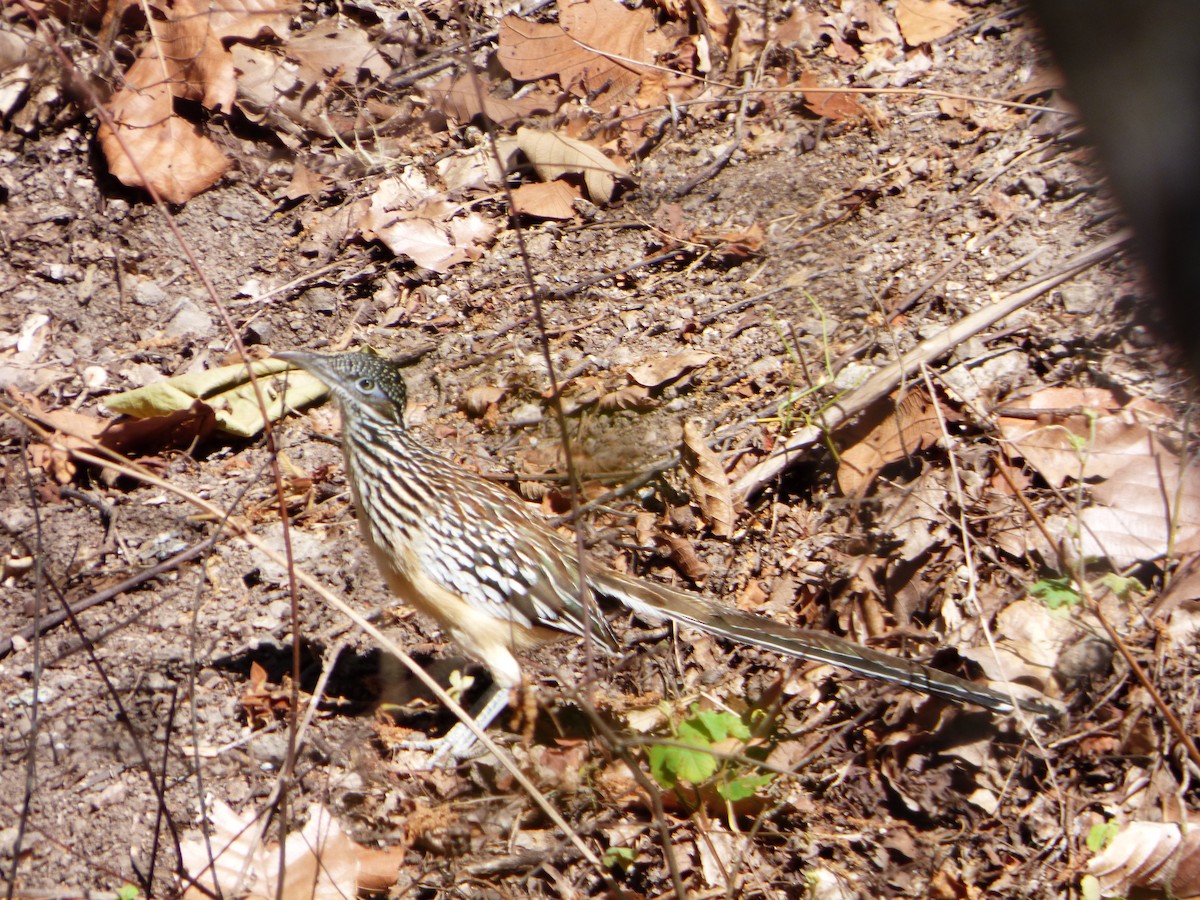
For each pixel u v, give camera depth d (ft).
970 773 28.50
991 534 32.37
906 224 40.91
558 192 43.16
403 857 26.66
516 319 40.09
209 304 39.73
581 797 27.86
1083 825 27.71
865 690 30.25
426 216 42.42
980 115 43.86
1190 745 25.55
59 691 29.17
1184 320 14.03
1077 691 29.58
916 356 35.68
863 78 46.26
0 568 31.99
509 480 35.78
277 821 26.73
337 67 45.85
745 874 26.91
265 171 43.42
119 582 31.96
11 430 34.99
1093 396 34.55
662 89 46.60
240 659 30.42
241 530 23.89
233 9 44.57
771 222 41.88
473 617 29.43
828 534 33.68
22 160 40.86
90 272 39.73
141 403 35.09
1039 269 38.22
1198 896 26.43
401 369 38.91
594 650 31.58
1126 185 13.66
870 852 27.53
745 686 30.86
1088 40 13.32
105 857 25.99
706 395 37.45
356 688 30.35
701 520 34.04
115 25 41.29
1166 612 30.50
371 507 29.68
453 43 47.88
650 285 40.86
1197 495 31.96
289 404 37.17
